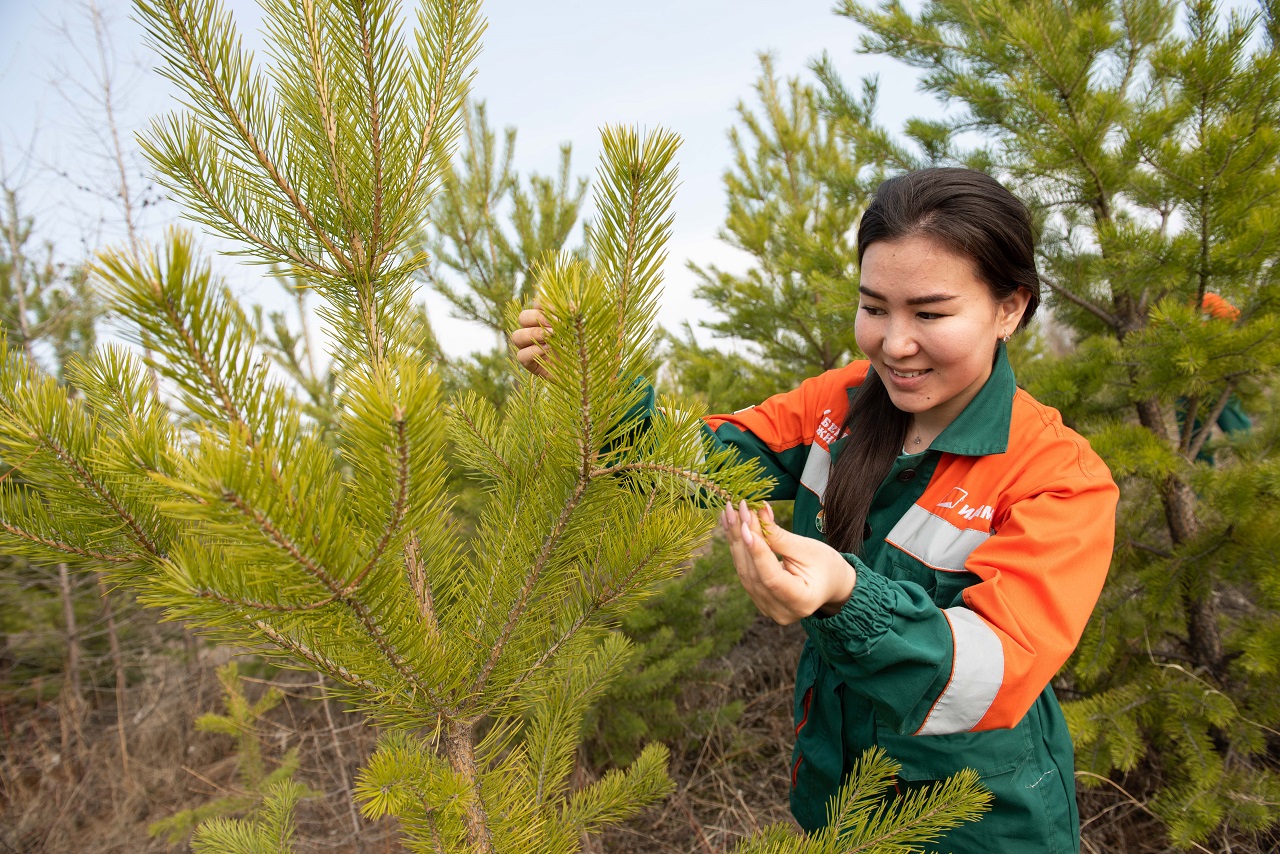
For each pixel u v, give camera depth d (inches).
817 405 58.2
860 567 34.5
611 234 31.7
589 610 38.5
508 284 143.9
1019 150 98.0
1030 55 94.5
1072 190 97.8
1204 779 78.4
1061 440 44.2
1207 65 80.9
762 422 59.9
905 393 42.4
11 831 128.8
